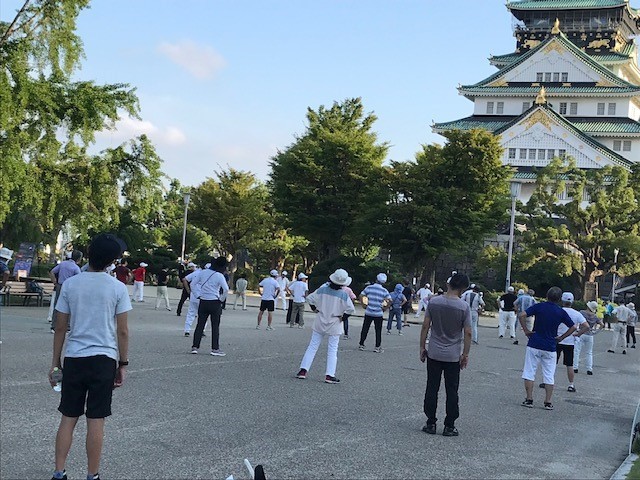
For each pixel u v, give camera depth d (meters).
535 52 86.50
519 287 57.44
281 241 68.69
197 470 6.93
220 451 7.66
